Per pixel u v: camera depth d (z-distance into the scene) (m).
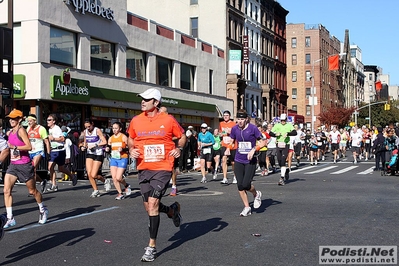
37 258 6.51
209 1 49.69
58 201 12.09
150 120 6.80
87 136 12.93
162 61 37.59
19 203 11.73
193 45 42.31
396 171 19.81
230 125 16.36
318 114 86.75
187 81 41.44
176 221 7.51
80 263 6.23
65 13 26.88
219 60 47.00
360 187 14.91
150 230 6.46
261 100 59.34
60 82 25.67
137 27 33.84
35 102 25.03
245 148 9.52
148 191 6.66
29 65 24.92
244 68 53.88
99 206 11.11
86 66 28.62
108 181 13.61
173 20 51.06
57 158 14.54
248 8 55.94
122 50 32.06
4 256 6.64
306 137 34.41
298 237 7.61
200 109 41.81
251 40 56.97
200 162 17.16
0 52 20.14
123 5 32.25
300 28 90.00
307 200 11.87
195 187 15.30
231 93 49.25
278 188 14.71
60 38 26.86
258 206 9.97
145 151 6.72
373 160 31.78
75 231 8.23
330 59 56.66
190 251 6.79
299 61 90.06
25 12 25.09
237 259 6.35
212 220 9.13
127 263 6.21
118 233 8.03
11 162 8.70
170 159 6.78
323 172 21.59
